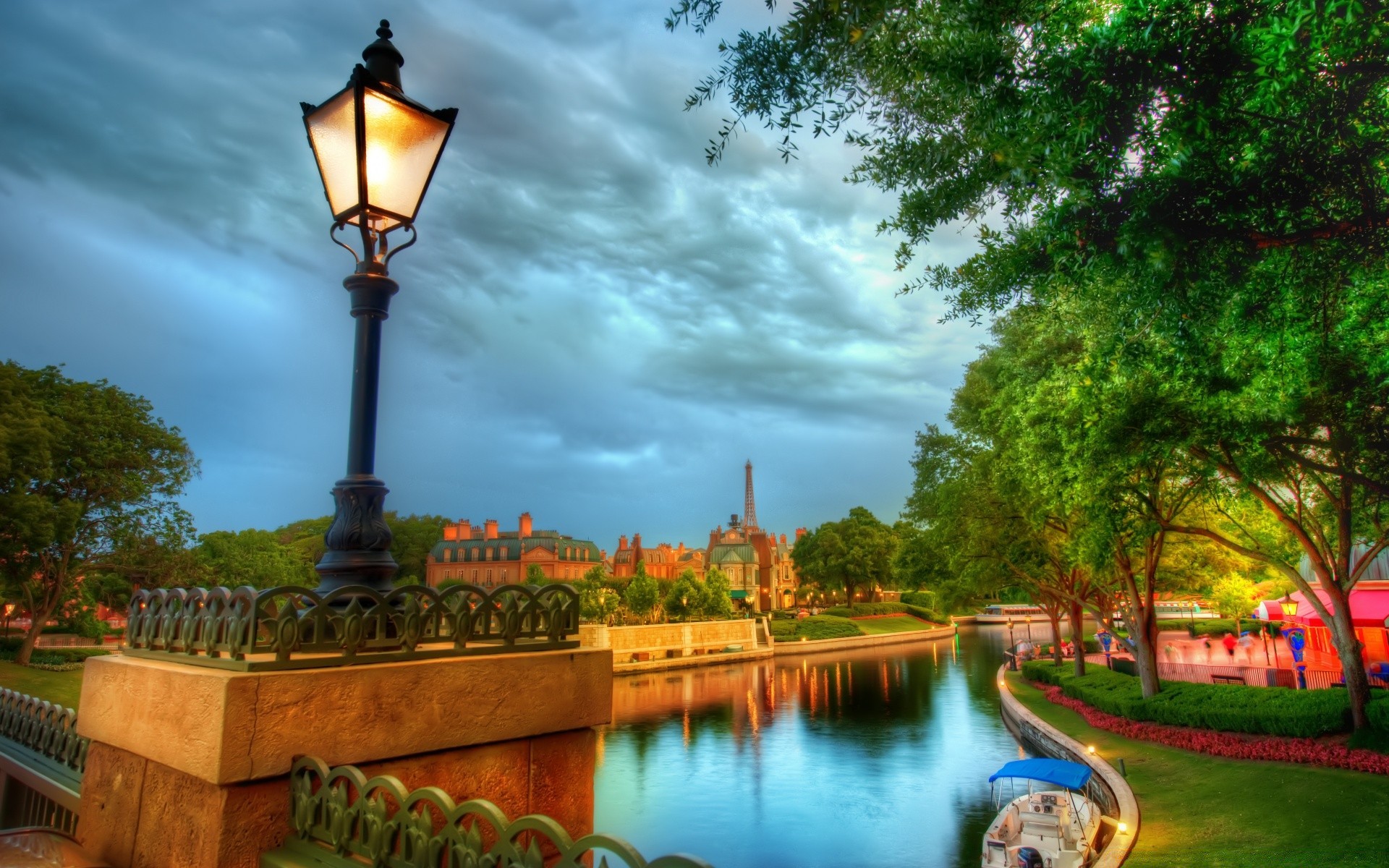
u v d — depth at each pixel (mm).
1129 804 16234
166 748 3104
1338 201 6297
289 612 3025
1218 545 29344
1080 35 5770
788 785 24641
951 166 7086
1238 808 14531
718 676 57812
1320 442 12055
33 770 4797
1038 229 6617
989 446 28547
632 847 1840
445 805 2328
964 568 33188
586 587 69500
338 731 3045
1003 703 36562
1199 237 5996
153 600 3783
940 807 21547
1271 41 5035
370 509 3719
